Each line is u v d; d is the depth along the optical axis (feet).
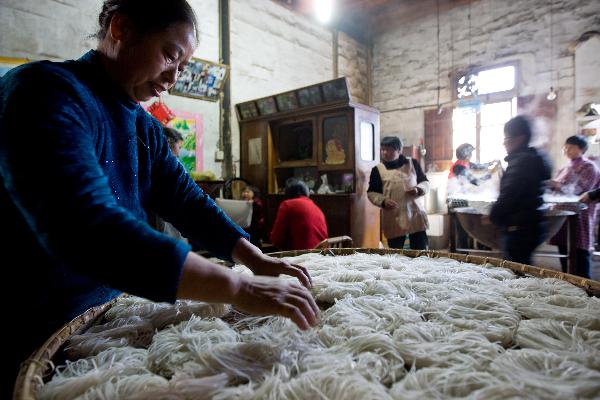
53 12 11.35
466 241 17.60
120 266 1.71
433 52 23.24
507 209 8.10
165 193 3.66
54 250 1.73
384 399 1.89
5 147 1.84
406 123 24.44
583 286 3.64
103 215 1.75
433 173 23.18
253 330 2.84
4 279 2.50
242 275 2.18
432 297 3.42
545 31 19.72
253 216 13.71
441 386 2.04
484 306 3.14
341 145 14.26
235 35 16.66
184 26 2.68
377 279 3.99
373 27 25.17
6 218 2.40
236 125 16.97
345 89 13.51
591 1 18.48
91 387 2.06
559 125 19.47
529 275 4.25
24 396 1.70
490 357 2.34
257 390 1.98
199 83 15.21
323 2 19.65
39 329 2.69
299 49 20.04
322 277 3.98
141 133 3.36
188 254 1.90
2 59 10.39
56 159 1.80
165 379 2.19
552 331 2.69
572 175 12.42
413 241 12.39
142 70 2.74
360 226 14.11
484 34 21.53
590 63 18.57
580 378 2.04
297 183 10.73
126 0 2.56
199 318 2.98
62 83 2.25
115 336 2.71
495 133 21.44
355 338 2.56
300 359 2.35
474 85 21.89
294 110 15.05
